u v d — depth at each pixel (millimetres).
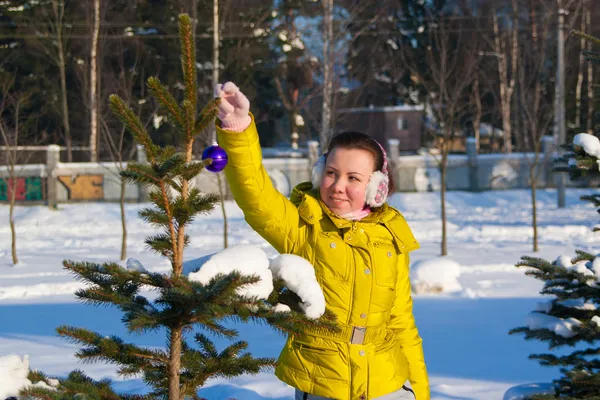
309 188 3293
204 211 2832
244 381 6094
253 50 35625
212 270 2674
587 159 4539
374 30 40594
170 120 2779
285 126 45844
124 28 35375
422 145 43875
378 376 3053
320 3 32875
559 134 28719
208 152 2709
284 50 36844
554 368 6855
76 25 34062
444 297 10969
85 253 16547
